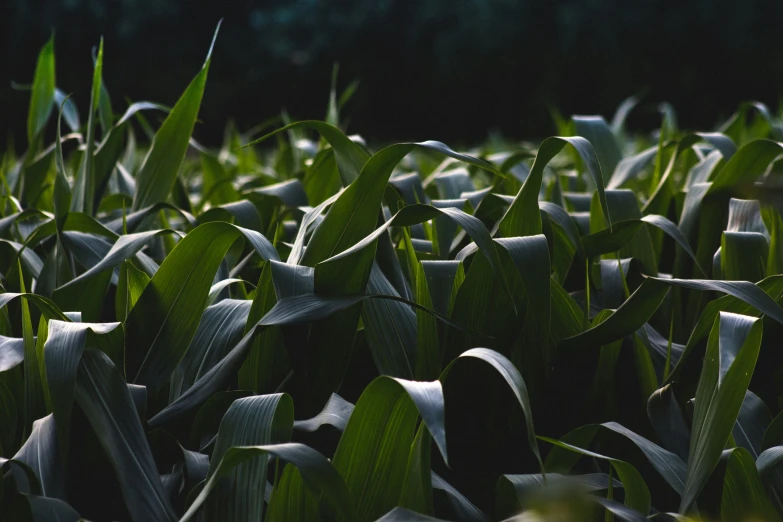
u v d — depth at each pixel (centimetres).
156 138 357
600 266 320
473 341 284
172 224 445
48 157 425
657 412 281
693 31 4666
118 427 257
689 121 4809
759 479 258
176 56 4847
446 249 325
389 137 5409
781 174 330
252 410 258
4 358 272
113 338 275
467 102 5262
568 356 287
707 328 284
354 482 254
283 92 5134
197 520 253
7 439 273
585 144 285
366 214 282
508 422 286
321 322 278
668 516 255
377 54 5303
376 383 249
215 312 291
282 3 5556
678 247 335
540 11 5022
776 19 4591
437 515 269
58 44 4566
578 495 253
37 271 328
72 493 266
